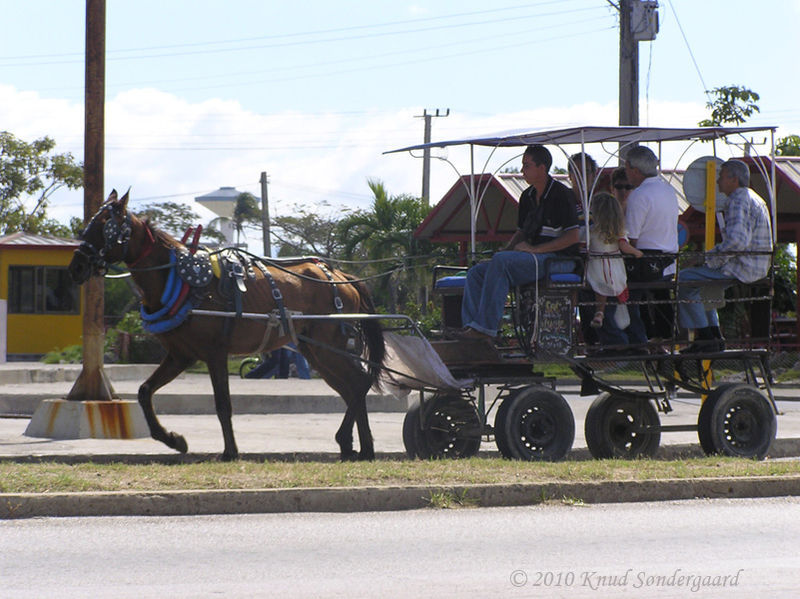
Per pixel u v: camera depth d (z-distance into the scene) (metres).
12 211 66.69
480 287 13.25
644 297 13.81
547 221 13.30
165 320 12.70
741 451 14.09
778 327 37.97
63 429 15.35
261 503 10.21
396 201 43.75
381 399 20.89
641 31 31.91
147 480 10.58
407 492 10.52
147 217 12.87
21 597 7.05
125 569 7.86
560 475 11.23
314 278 13.80
